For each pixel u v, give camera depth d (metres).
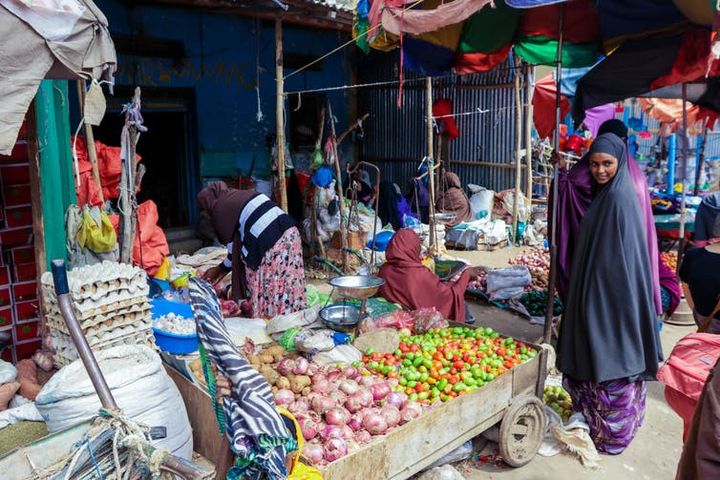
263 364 3.80
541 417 3.90
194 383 3.57
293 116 11.18
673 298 6.33
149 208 5.78
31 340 4.49
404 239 5.30
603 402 3.93
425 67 6.91
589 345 3.88
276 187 9.92
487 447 3.98
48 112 4.34
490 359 3.97
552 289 4.96
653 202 9.34
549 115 10.16
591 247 3.90
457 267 7.10
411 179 11.32
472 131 11.65
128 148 4.79
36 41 2.74
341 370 3.78
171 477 1.98
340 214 8.41
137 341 3.97
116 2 8.45
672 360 2.74
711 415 2.05
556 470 3.83
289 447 1.74
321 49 11.45
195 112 9.66
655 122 14.32
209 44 9.62
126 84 8.77
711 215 5.60
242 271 5.18
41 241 4.30
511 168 11.15
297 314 4.49
